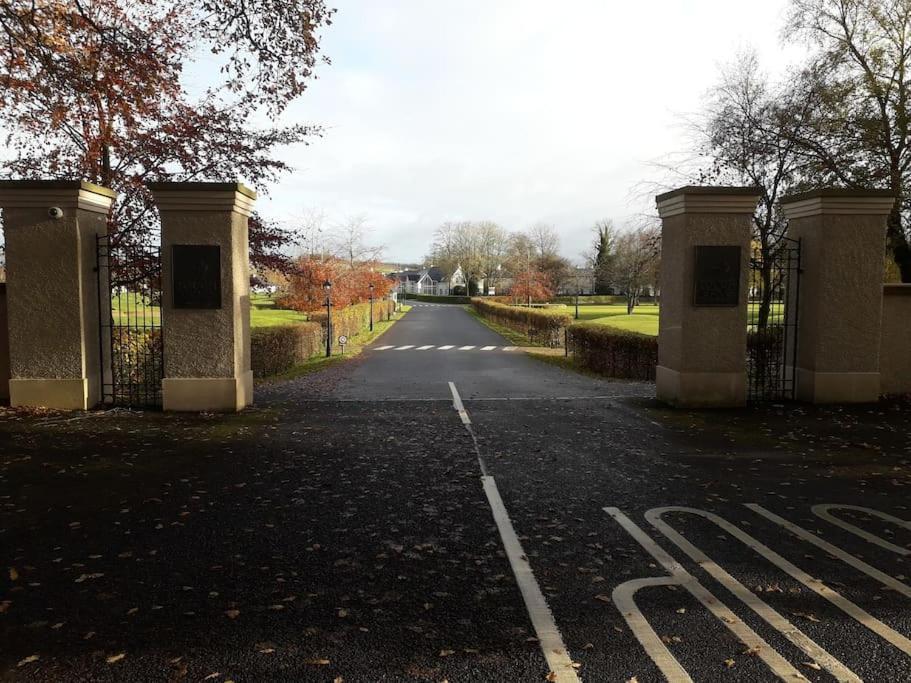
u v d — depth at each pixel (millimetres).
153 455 6852
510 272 76938
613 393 11883
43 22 10609
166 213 9078
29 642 3098
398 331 37438
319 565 4039
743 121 16234
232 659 2949
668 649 3059
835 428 8289
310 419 8898
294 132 13844
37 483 5812
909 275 16562
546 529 4703
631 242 47562
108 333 10023
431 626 3268
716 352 9688
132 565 4035
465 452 7055
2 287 9602
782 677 2828
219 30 11508
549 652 3023
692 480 6004
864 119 15195
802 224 10125
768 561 4133
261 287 15953
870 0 15422
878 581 3836
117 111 11867
